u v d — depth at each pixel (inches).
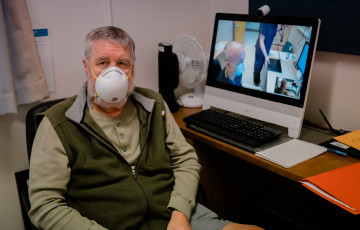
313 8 66.6
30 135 53.6
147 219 50.8
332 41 65.1
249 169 85.0
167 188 54.2
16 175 68.3
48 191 46.4
